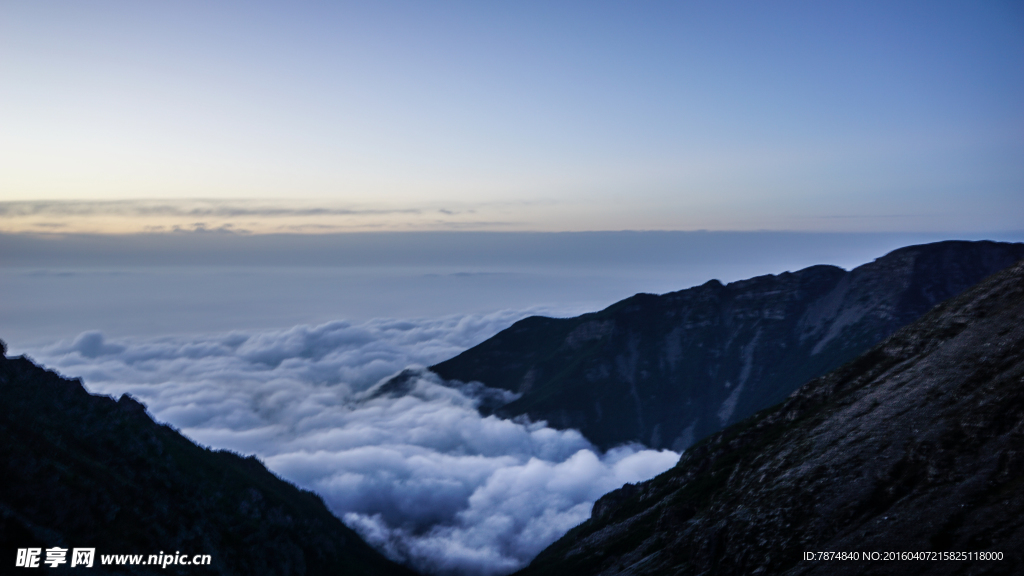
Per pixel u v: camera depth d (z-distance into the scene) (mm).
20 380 111500
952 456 77688
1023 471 69250
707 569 90750
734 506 102562
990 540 62719
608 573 121625
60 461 86500
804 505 86125
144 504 93625
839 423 106312
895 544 69000
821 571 71188
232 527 122875
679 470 162125
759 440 132500
